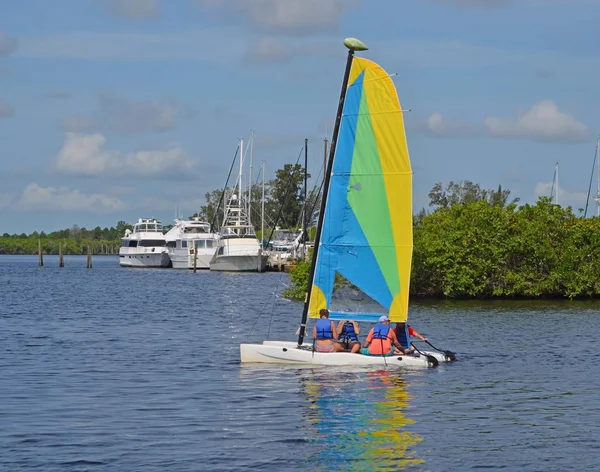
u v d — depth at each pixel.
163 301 131.12
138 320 97.50
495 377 55.41
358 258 56.62
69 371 57.88
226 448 37.75
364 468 35.12
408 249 56.12
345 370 55.75
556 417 44.09
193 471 34.50
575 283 130.50
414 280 132.25
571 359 64.44
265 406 45.72
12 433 40.22
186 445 38.19
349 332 57.91
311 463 35.69
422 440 39.28
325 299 57.34
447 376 55.06
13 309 113.69
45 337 78.81
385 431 40.75
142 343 74.12
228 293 153.00
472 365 60.50
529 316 102.31
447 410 45.28
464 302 126.88
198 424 41.94
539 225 132.38
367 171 56.22
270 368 56.88
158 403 46.78
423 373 55.78
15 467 34.91
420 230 136.00
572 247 131.25
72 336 79.81
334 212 56.75
